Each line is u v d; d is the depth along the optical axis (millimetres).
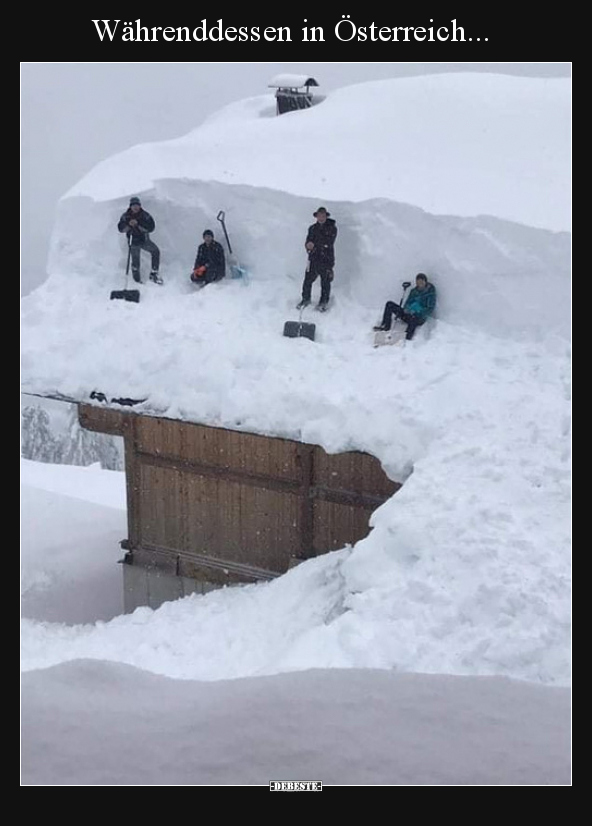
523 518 10352
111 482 25547
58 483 25188
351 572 10516
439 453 11562
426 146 15203
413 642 9148
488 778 5980
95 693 7391
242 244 15422
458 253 13680
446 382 12492
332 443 12391
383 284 14203
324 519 13750
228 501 14438
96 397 14180
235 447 14133
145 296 15500
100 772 6012
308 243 14086
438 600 9500
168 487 14867
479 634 9117
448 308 13797
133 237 15430
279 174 15406
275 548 14211
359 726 6641
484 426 11797
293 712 6836
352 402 12539
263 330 14281
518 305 13273
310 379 13133
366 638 9219
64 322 15289
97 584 18109
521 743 6438
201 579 14859
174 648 11758
